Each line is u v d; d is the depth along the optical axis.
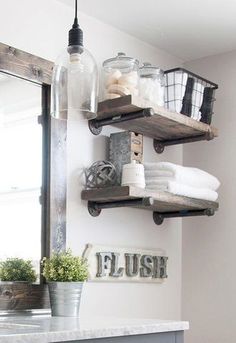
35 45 2.19
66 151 2.25
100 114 2.32
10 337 1.37
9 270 1.99
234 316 2.63
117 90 2.28
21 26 2.14
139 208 2.59
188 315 2.78
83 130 2.36
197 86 2.60
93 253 2.33
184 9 2.38
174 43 2.75
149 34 2.65
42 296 2.07
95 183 2.31
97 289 2.35
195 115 2.57
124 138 2.40
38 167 2.14
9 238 2.01
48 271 1.99
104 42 2.52
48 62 2.19
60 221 2.18
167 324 1.78
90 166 2.37
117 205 2.31
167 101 2.51
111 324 1.70
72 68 1.62
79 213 2.31
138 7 2.37
